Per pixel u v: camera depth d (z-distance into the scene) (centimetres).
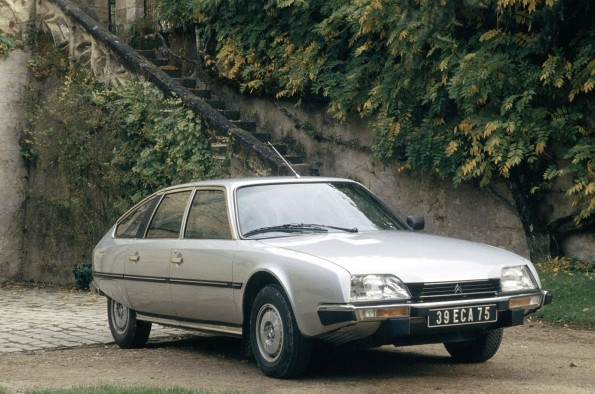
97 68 1883
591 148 1249
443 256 696
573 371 745
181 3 1912
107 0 2291
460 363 791
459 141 1351
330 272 658
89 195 1831
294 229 767
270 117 1773
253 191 802
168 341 977
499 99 1300
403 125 1442
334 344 688
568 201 1332
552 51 1286
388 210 836
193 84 1936
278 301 697
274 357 708
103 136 1788
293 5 1658
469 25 1323
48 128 1894
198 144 1628
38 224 1988
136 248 891
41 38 2022
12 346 951
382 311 644
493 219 1401
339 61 1566
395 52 1380
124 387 655
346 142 1608
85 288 1778
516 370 751
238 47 1773
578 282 1177
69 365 823
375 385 680
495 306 677
